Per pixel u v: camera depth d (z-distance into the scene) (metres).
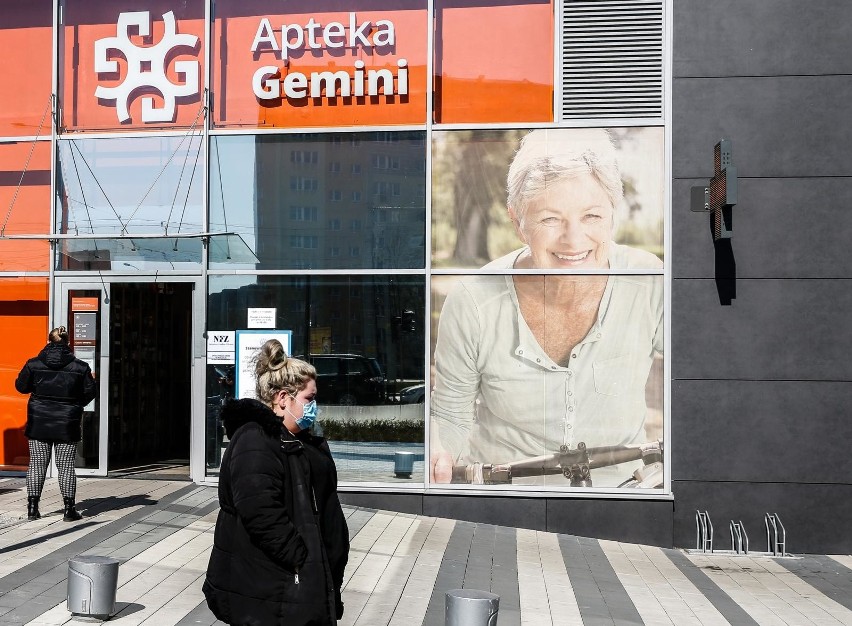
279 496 3.96
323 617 3.96
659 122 10.52
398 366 10.73
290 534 3.88
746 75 10.44
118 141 11.43
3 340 11.62
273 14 11.16
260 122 11.16
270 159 11.09
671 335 10.43
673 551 10.13
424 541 9.43
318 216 10.97
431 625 6.76
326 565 4.05
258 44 11.16
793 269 10.38
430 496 10.56
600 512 10.41
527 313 10.58
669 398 10.38
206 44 11.23
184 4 11.36
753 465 10.32
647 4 10.58
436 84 10.86
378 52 10.95
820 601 8.22
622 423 10.45
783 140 10.41
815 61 10.41
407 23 10.92
